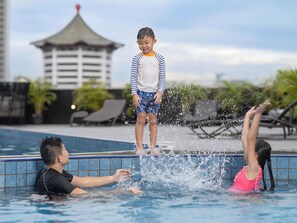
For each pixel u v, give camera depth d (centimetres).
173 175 493
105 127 1410
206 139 847
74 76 8431
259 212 343
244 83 1441
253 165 421
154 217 331
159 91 554
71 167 480
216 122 902
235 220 321
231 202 379
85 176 486
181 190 432
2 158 455
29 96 1780
